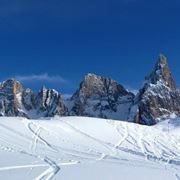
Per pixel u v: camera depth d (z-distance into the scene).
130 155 64.56
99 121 88.19
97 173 33.78
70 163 40.69
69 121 84.25
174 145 80.94
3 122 73.69
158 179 33.66
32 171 32.09
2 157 41.34
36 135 69.38
